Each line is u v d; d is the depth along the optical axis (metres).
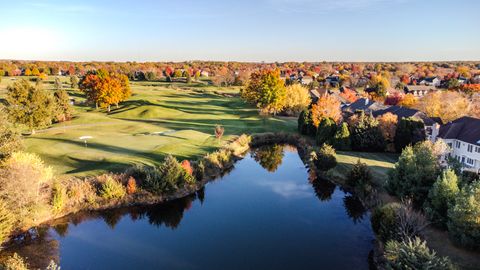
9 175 29.48
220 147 55.88
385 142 57.88
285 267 25.66
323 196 40.03
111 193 36.03
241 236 30.67
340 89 152.12
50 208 33.03
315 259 26.78
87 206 35.19
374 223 29.39
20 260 23.17
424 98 81.56
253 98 97.69
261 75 93.44
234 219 34.12
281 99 89.94
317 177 47.03
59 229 31.50
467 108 74.12
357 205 37.34
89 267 25.59
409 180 33.56
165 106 102.44
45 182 33.91
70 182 36.59
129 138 59.00
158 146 52.69
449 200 27.78
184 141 57.66
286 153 60.88
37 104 63.44
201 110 99.56
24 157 32.72
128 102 108.88
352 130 59.97
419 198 32.47
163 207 36.75
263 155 59.03
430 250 25.27
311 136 69.38
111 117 89.88
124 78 108.44
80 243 29.20
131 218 34.34
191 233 31.25
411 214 26.67
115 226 32.56
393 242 22.38
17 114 61.44
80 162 44.34
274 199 39.22
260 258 26.92
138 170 39.25
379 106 84.06
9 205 29.50
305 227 32.28
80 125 75.56
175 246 28.88
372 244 28.98
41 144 52.97
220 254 27.62
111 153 48.22
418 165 33.94
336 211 35.78
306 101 94.00
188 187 40.34
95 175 39.25
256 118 86.94
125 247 28.69
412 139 55.31
